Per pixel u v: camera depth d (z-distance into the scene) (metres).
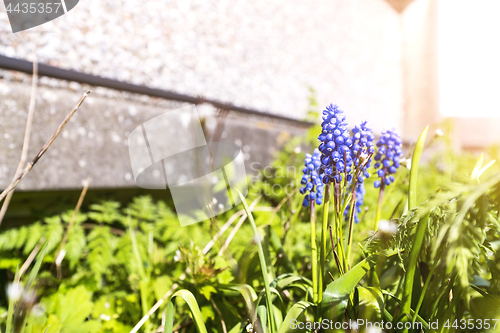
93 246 0.49
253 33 0.87
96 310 0.44
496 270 0.31
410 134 1.57
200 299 0.41
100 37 0.58
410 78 1.60
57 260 0.46
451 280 0.31
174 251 0.50
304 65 1.00
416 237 0.30
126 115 0.60
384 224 0.31
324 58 1.09
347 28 1.25
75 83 0.56
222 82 0.77
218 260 0.45
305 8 1.06
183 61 0.70
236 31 0.83
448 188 0.29
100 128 0.57
